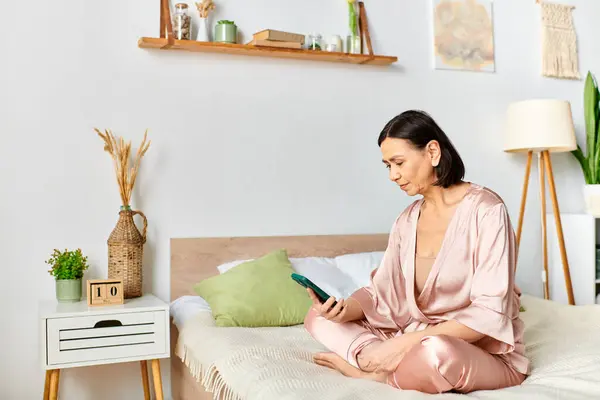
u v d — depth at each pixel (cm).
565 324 224
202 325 234
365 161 329
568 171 387
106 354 235
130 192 275
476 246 158
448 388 138
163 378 285
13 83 268
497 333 147
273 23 311
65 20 276
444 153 164
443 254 162
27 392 268
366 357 157
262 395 146
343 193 324
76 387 272
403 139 164
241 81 304
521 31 374
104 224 280
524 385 151
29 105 271
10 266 266
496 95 364
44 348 227
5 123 267
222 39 292
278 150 311
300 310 247
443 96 349
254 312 240
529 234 371
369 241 324
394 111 337
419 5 344
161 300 261
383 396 135
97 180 279
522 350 162
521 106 341
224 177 301
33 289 269
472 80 358
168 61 292
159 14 290
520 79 372
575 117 391
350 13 323
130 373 281
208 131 298
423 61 345
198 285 261
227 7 302
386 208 334
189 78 295
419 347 140
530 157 351
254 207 306
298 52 302
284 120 312
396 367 150
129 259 266
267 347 191
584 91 374
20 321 267
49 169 273
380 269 181
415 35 343
